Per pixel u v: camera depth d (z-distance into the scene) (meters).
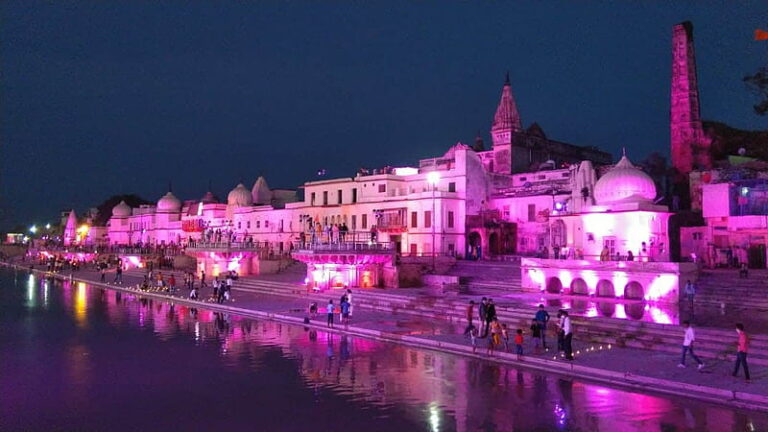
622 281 34.94
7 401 19.08
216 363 24.19
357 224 61.34
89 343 29.00
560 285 38.72
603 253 36.78
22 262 123.69
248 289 51.88
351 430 15.91
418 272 46.81
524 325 29.19
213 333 31.55
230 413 17.64
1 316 39.19
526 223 53.88
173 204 99.31
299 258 47.84
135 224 110.06
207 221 82.88
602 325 26.67
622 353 23.33
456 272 47.59
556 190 52.09
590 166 46.62
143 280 66.50
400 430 15.84
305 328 33.00
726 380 18.81
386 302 38.84
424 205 54.22
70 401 19.09
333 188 65.19
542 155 69.38
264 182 85.88
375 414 17.22
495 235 54.72
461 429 15.77
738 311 29.02
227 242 60.59
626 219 38.19
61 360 25.16
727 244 41.22
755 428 15.23
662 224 38.69
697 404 17.31
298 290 47.34
